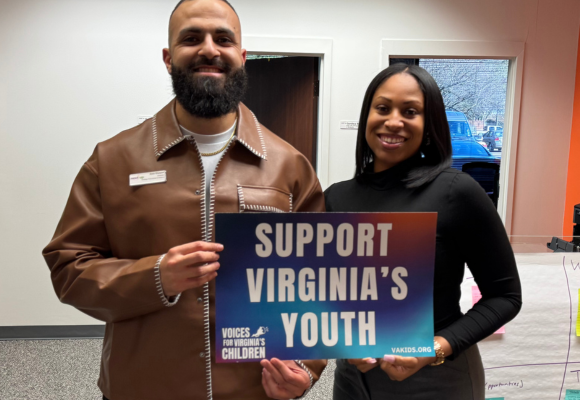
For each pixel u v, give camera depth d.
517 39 3.03
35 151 2.90
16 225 2.94
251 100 3.71
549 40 3.03
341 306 0.88
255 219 0.86
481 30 3.01
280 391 0.91
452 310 1.04
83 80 2.87
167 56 1.06
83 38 2.83
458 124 3.42
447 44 3.00
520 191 3.17
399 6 2.96
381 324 0.89
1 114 2.84
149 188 0.96
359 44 2.99
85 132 2.91
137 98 2.91
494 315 0.99
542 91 3.08
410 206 1.04
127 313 0.91
